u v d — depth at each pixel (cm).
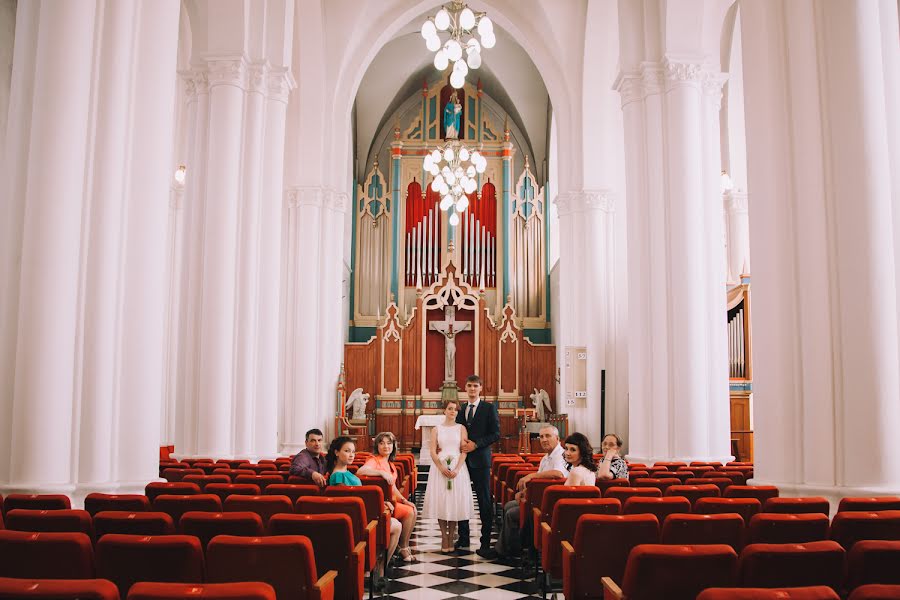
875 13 579
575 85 1800
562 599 592
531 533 681
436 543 880
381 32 1872
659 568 305
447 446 812
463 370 2428
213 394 1006
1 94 1203
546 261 2616
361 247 2656
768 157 617
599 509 482
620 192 1781
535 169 2711
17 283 548
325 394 1772
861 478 550
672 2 1041
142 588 236
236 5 1073
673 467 882
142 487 572
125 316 580
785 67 609
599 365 1727
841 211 568
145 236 591
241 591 234
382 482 702
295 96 1742
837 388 562
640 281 1030
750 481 618
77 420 551
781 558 299
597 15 1731
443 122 2684
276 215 1109
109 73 575
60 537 313
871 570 301
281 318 1728
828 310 568
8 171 561
